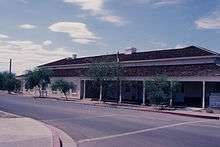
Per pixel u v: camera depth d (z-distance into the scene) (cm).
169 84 3597
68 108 3375
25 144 1220
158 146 1329
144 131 1794
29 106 3541
